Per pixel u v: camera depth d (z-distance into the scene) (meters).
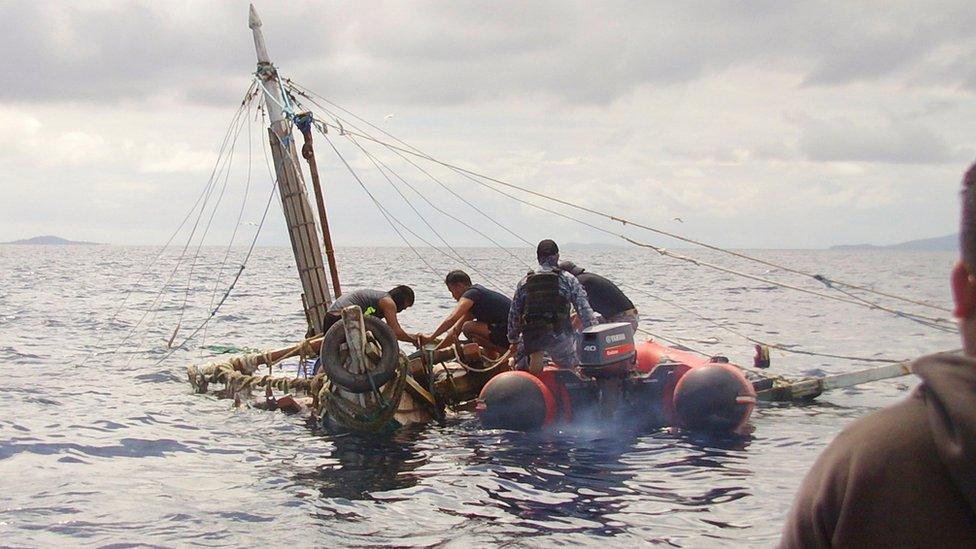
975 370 1.42
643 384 9.72
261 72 14.41
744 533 5.73
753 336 20.38
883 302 34.62
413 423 10.15
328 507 6.54
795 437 8.85
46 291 43.38
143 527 6.06
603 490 6.89
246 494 6.96
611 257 123.50
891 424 1.49
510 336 9.94
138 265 92.88
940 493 1.41
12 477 7.54
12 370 15.21
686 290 43.28
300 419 10.58
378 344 9.63
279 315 28.80
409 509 6.46
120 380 14.05
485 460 8.05
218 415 10.84
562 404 9.57
